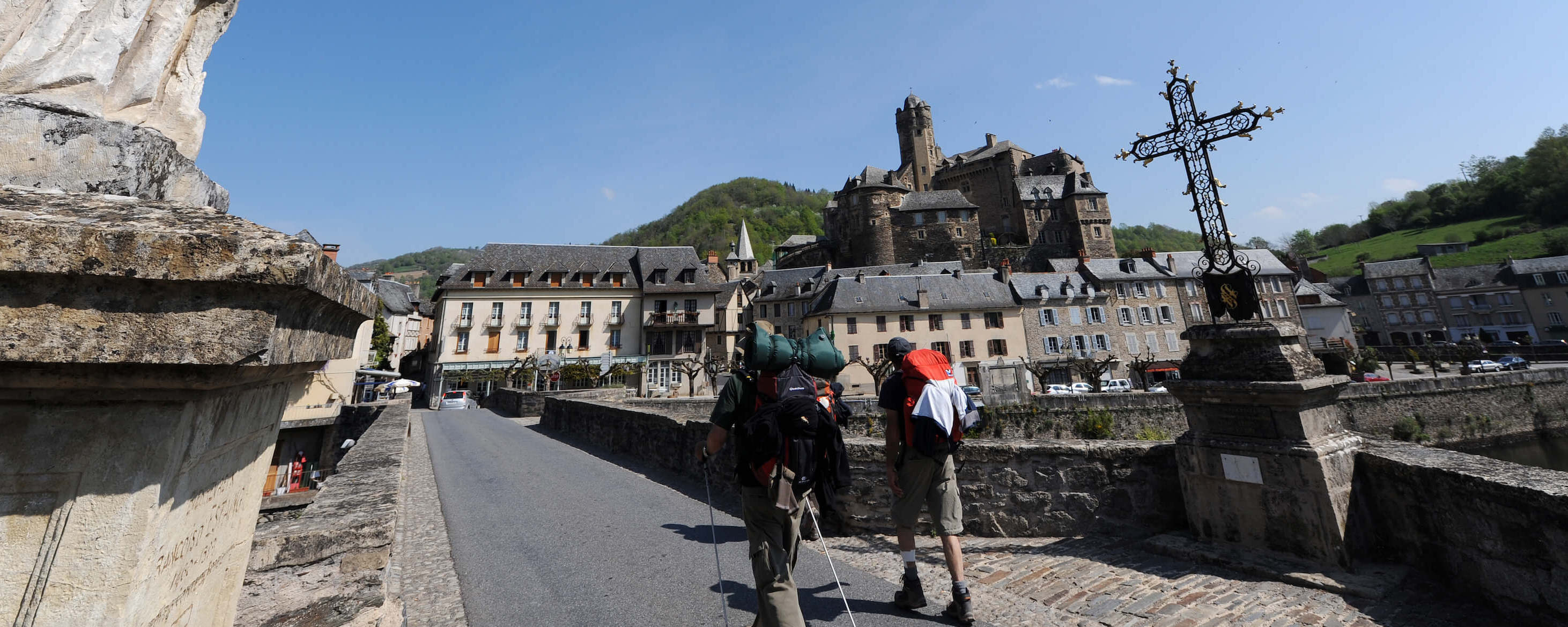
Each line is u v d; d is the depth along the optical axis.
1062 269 50.06
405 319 55.41
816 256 70.00
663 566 4.08
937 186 79.06
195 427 1.05
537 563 4.20
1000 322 42.12
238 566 1.55
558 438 13.55
